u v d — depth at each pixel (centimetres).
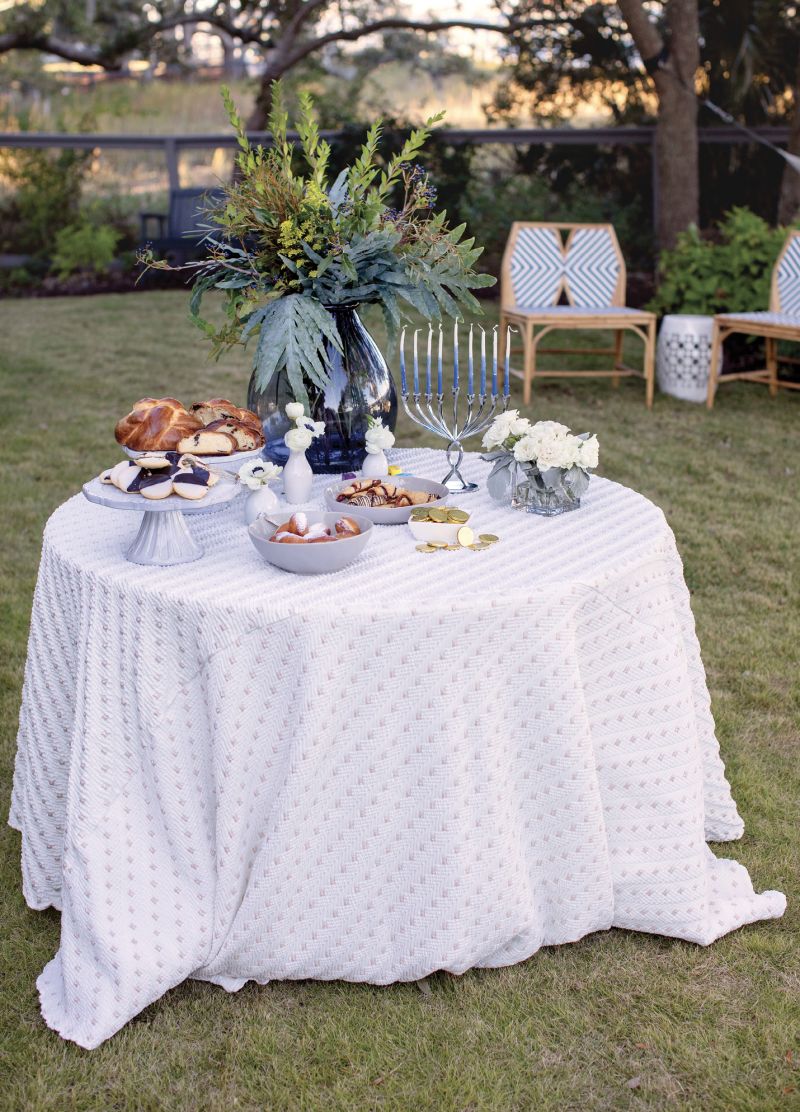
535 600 189
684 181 1052
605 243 673
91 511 241
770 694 320
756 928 223
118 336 878
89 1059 191
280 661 185
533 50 1259
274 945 198
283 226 227
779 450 568
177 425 225
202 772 196
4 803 269
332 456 258
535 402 666
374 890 198
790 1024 197
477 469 278
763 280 713
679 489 503
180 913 199
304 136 246
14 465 538
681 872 215
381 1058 190
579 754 197
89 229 1189
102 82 1592
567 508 238
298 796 188
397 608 183
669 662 211
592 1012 200
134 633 194
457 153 1164
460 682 187
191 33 1466
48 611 219
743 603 384
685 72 1025
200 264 246
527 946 207
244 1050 192
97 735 199
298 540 198
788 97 1188
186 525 212
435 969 199
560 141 1180
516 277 668
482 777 191
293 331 229
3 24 1321
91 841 198
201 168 1305
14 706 314
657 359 700
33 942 221
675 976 209
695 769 217
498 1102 181
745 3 1140
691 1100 182
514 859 198
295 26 1274
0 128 1495
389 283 235
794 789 273
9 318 967
